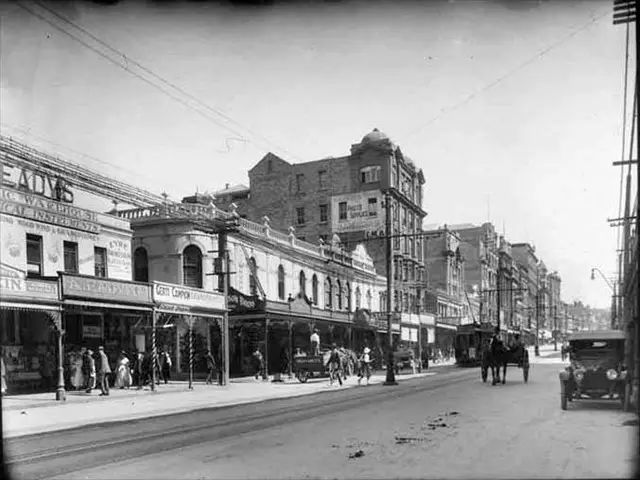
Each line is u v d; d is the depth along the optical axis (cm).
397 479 780
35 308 2125
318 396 2284
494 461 871
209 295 3064
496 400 1816
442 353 7175
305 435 1198
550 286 15600
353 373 3953
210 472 868
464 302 8556
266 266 4091
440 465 857
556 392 2091
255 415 1623
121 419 1614
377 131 6038
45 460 1004
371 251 6125
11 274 2045
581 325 17112
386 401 1920
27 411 1803
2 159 2348
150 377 2820
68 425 1489
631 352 1383
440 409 1605
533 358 6619
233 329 3834
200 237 3538
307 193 6122
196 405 1973
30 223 2497
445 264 7869
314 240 6022
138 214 3600
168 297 2781
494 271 10488
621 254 2761
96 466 941
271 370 3978
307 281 4675
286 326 4003
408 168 6594
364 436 1159
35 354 2503
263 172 6303
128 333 3016
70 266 2730
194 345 3612
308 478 807
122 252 3084
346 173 6019
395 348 5038
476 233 9838
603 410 1481
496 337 2623
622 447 948
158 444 1146
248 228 3925
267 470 866
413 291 6688
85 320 2772
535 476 767
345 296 5341
